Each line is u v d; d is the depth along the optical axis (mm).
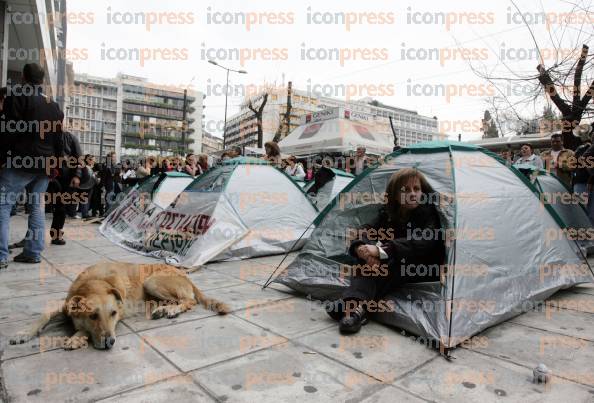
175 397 1910
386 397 1961
